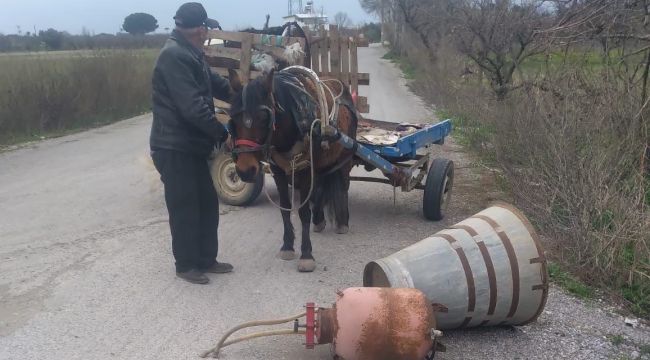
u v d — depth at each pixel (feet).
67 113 50.37
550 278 19.12
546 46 25.31
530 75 32.94
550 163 22.99
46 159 37.11
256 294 17.48
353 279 18.74
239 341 14.02
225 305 16.75
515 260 14.61
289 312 16.43
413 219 25.23
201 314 16.20
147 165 28.27
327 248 21.43
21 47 83.76
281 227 23.43
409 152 23.67
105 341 14.67
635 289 18.65
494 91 45.32
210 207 18.51
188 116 16.67
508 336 15.56
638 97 23.65
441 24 78.18
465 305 14.48
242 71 23.91
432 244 14.92
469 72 57.21
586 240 19.53
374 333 12.16
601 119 23.20
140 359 13.91
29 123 46.91
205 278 18.13
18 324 15.42
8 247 20.90
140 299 16.97
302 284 18.24
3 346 14.32
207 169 18.33
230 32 23.98
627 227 19.20
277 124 17.10
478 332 15.69
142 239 21.88
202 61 17.43
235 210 25.39
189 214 17.85
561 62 26.91
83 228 23.08
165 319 15.87
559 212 21.99
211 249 18.71
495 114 34.78
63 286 17.72
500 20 44.88
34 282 17.98
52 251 20.57
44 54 61.72
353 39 26.02
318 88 18.24
